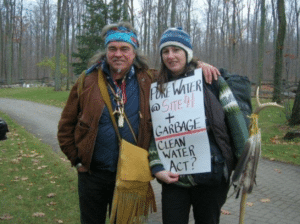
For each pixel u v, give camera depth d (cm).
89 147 222
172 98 223
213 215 222
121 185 212
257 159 202
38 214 357
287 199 455
